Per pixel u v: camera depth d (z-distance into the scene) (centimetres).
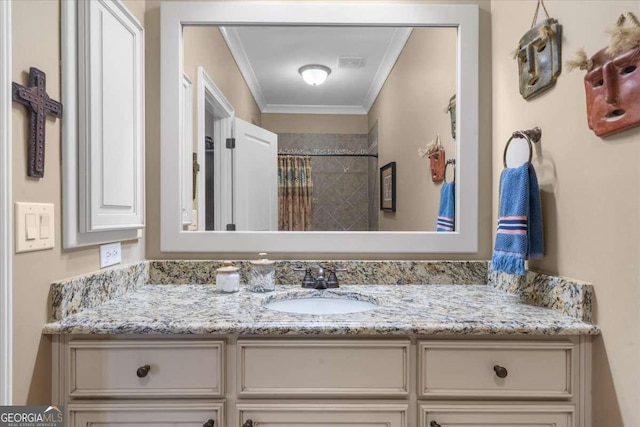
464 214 145
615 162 86
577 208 98
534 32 113
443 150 150
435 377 92
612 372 87
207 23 144
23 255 84
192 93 148
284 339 92
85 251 107
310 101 154
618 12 84
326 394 92
